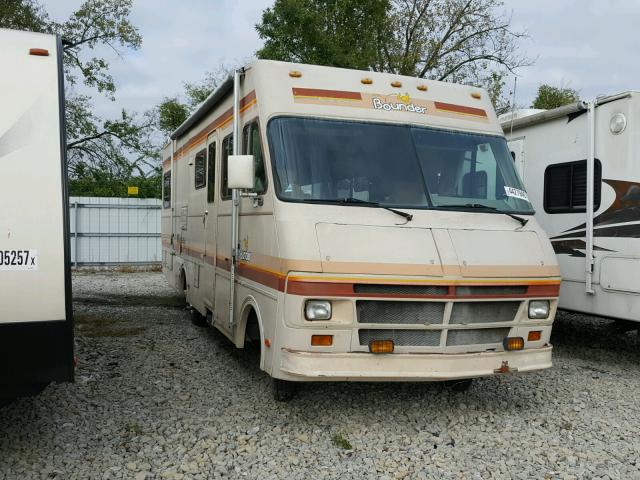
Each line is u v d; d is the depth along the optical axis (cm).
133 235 1811
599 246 717
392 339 461
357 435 473
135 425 480
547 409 547
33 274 372
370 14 1938
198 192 791
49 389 564
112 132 2591
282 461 424
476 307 481
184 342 782
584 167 746
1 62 386
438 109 571
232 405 534
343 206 488
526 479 406
